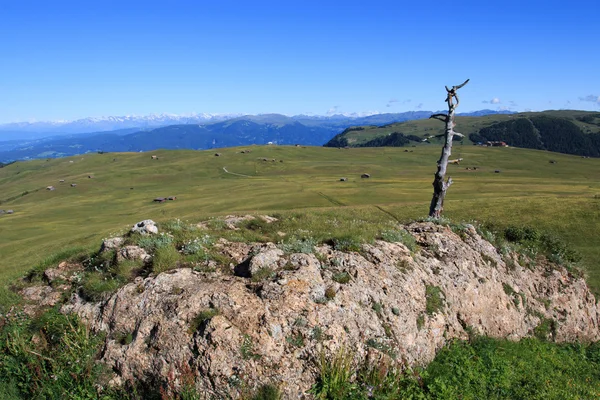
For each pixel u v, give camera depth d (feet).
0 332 39.73
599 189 352.28
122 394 33.73
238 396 31.73
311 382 34.01
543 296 63.93
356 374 36.11
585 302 67.97
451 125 90.17
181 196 443.32
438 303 47.93
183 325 35.35
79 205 433.07
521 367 44.50
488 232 71.20
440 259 56.03
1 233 263.70
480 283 55.62
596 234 144.87
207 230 58.49
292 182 498.69
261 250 45.78
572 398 40.04
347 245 50.01
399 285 45.96
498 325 54.08
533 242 79.00
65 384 34.60
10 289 46.65
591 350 56.95
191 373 32.68
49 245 169.99
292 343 34.94
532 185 398.21
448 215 192.24
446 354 44.01
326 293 39.75
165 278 40.83
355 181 490.90
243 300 37.24
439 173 92.12
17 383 35.45
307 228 63.77
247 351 33.37
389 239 55.62
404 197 323.98
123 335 37.09
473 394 38.11
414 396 36.24
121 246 50.14
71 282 45.06
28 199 568.00
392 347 38.96
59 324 38.65
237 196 383.86
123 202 436.76
